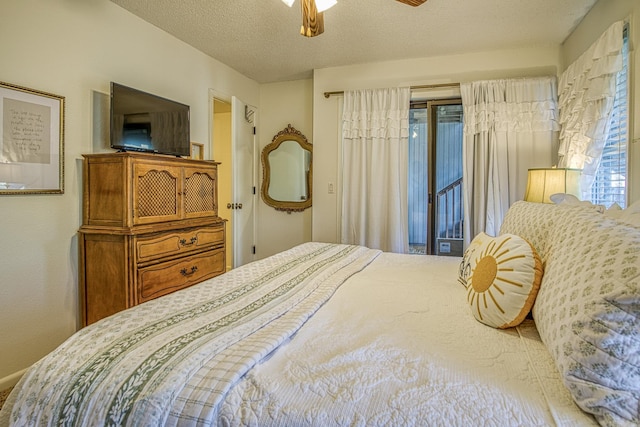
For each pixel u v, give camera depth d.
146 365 0.85
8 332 2.02
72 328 2.32
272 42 3.23
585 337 0.74
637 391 0.67
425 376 0.83
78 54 2.33
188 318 1.13
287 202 4.41
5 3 1.94
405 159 3.65
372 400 0.75
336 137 3.93
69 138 2.28
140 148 2.53
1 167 1.95
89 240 2.29
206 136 3.54
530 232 1.34
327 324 1.16
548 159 3.22
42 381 0.88
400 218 3.67
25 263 2.08
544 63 3.30
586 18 2.71
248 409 0.74
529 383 0.81
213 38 3.15
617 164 2.24
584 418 0.69
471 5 2.56
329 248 2.40
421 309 1.31
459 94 3.53
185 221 2.65
